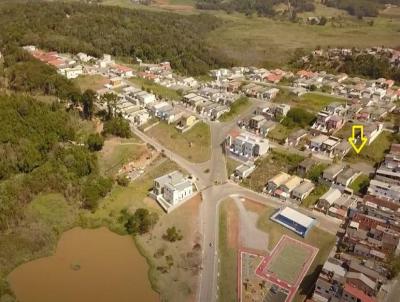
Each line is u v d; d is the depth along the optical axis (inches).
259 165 6190.9
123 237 4982.8
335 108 7263.8
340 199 5315.0
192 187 5610.2
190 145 6806.1
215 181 5925.2
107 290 4210.1
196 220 5142.7
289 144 6604.3
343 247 4608.8
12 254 4557.1
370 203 5108.3
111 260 4618.6
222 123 7436.0
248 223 5098.4
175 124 7367.1
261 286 4175.7
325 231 4891.7
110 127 6894.7
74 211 5310.0
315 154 6309.1
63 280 4318.4
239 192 5689.0
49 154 6181.1
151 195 5595.5
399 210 4982.8
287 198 5482.3
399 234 4471.0
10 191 5295.3
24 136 6309.1
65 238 4950.8
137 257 4675.2
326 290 3878.0
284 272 4355.3
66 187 5570.9
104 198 5561.0
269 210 5310.0
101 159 6343.5
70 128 6761.8
